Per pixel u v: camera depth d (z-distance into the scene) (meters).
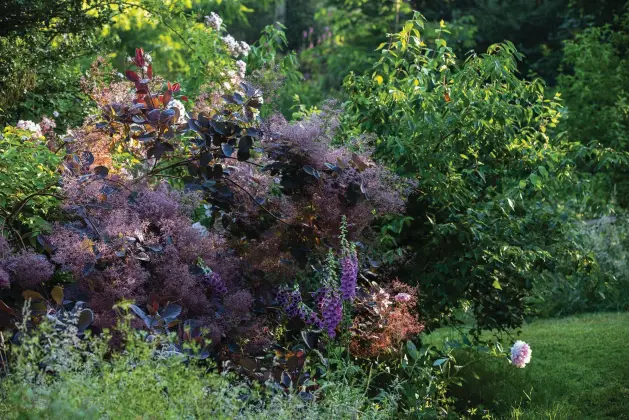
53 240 3.92
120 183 4.23
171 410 2.78
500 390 6.05
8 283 3.64
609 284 6.29
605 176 10.58
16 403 2.50
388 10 19.47
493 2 18.81
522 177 5.86
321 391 3.96
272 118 4.57
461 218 5.50
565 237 6.02
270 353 4.19
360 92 5.90
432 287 5.61
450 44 17.73
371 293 4.79
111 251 3.88
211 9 15.32
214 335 3.95
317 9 21.78
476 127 5.51
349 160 4.49
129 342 3.12
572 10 16.59
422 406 4.71
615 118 11.16
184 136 4.64
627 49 12.70
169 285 3.95
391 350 4.75
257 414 3.43
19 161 4.30
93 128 4.53
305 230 4.49
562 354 7.21
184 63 12.73
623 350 7.13
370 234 4.91
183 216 4.27
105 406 2.68
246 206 4.54
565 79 12.55
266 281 4.44
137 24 11.93
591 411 5.58
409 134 5.64
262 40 7.58
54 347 2.98
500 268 5.59
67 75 6.86
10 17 6.27
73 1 6.52
